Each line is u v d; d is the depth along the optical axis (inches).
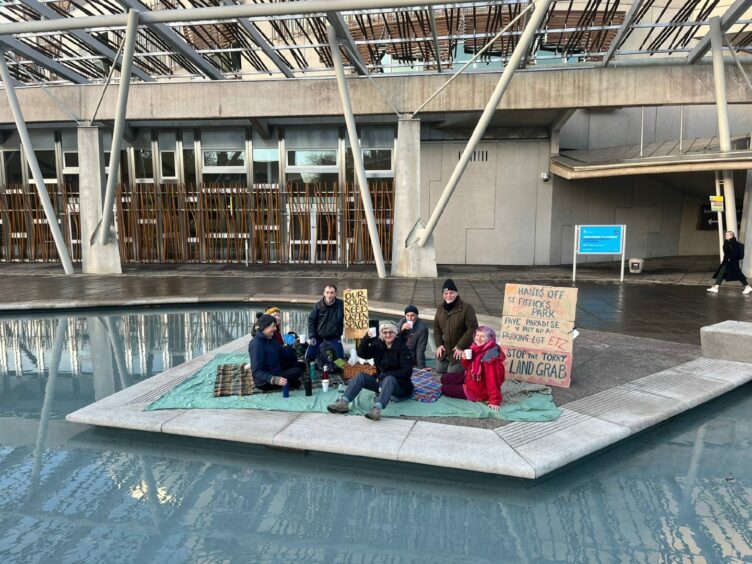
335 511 156.3
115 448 199.3
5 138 920.9
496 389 213.8
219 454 194.2
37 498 162.6
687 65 634.2
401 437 189.0
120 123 615.8
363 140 873.5
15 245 929.5
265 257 895.7
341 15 530.0
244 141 891.4
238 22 536.1
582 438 187.9
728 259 522.0
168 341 368.5
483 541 141.3
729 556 134.0
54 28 534.6
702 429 215.3
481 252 860.6
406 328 281.1
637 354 302.0
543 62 826.8
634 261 697.0
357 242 877.2
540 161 831.1
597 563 131.6
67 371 299.9
